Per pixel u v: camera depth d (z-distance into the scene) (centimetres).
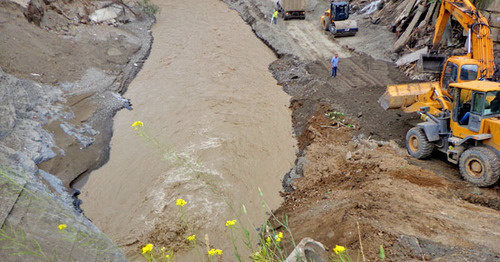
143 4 3419
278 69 2439
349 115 1703
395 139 1450
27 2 2377
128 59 2531
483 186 1004
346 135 1559
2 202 736
